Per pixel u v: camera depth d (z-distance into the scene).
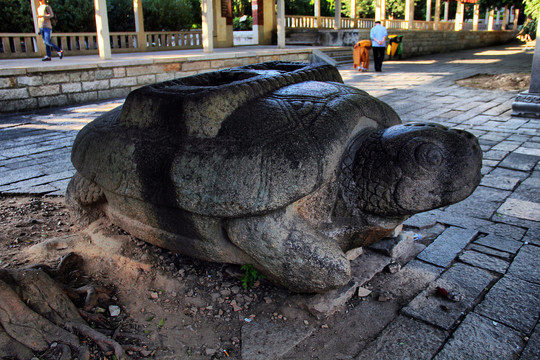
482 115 7.49
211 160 2.09
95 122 2.83
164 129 2.29
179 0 18.08
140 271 2.61
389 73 13.68
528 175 4.40
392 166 2.13
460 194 2.09
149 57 11.21
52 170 4.88
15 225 3.38
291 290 2.35
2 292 1.96
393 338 2.11
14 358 1.88
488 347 2.02
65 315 2.12
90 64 9.41
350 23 20.36
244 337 2.14
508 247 2.95
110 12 16.59
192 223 2.24
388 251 2.73
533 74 7.19
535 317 2.21
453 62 17.06
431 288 2.49
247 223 2.12
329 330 2.20
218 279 2.58
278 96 2.34
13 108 8.35
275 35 20.06
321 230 2.31
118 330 2.18
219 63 12.35
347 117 2.25
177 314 2.33
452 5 33.75
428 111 7.89
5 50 11.40
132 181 2.33
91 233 3.00
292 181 2.00
